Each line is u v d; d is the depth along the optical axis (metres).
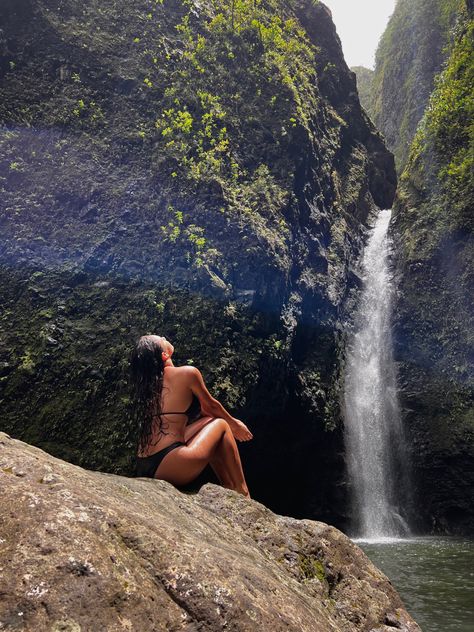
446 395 15.44
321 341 14.78
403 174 20.28
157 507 2.46
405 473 15.38
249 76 17.17
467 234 16.75
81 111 14.23
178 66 16.08
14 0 14.82
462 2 23.17
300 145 16.30
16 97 13.75
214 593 1.75
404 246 18.06
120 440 9.84
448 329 16.11
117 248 12.33
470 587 6.92
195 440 3.59
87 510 1.79
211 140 14.65
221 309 11.80
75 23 15.57
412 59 32.41
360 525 14.11
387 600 3.13
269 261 12.88
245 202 13.93
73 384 10.27
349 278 17.80
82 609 1.49
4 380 10.07
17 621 1.40
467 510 14.41
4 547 1.56
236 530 2.98
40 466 1.94
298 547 3.11
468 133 18.09
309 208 16.17
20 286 11.41
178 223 12.88
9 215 12.29
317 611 2.32
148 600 1.62
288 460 13.53
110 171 13.55
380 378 16.75
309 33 22.50
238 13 18.72
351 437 14.69
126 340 11.01
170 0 17.52
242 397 11.26
